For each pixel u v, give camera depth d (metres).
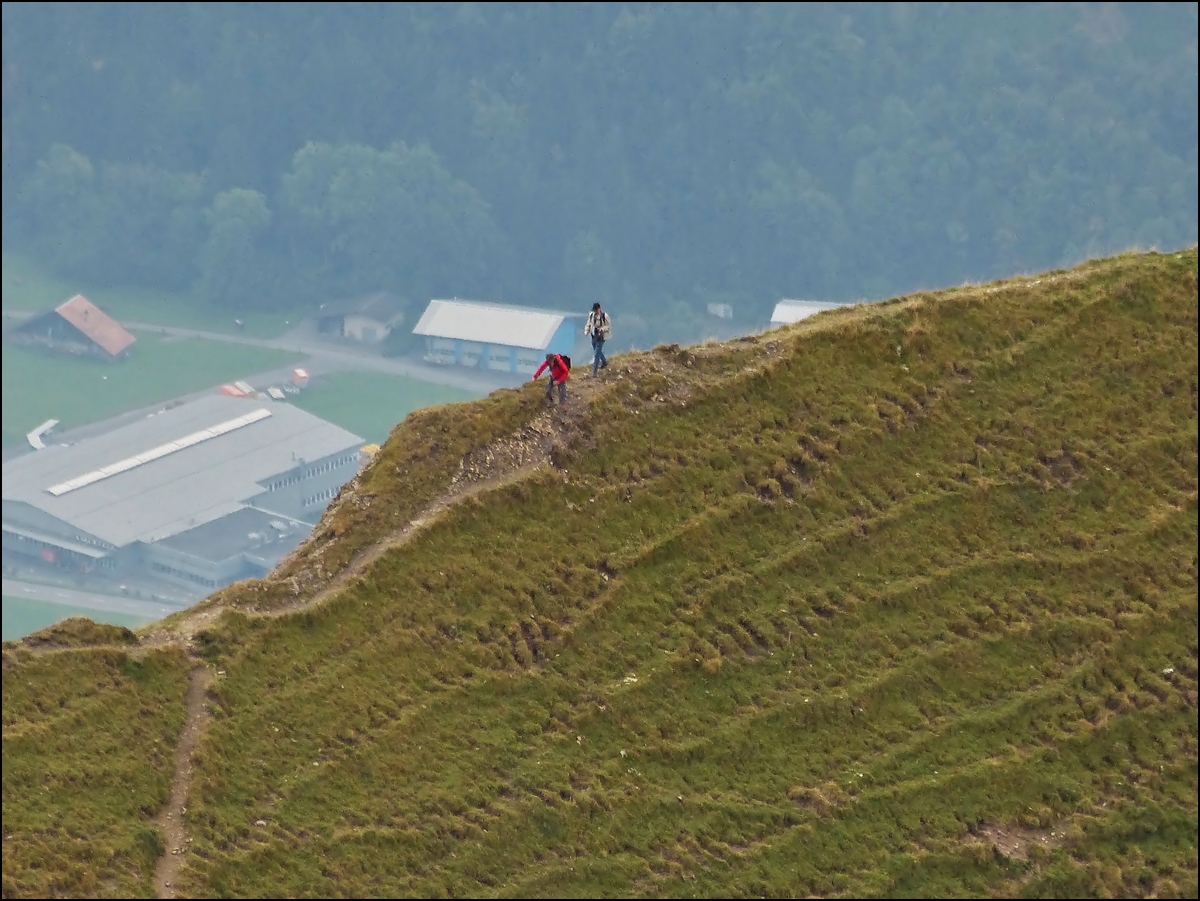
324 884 95.00
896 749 112.75
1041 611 124.56
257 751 101.12
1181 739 118.50
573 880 100.06
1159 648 124.50
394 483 119.44
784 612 119.75
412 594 113.06
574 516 121.19
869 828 107.38
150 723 100.19
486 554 116.94
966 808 110.25
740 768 109.50
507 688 109.88
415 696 107.62
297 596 112.31
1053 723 117.44
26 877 88.75
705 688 113.56
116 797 95.38
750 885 102.19
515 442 124.50
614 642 114.81
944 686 118.19
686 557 121.31
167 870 92.69
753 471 127.81
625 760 107.94
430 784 102.88
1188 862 110.62
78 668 101.12
